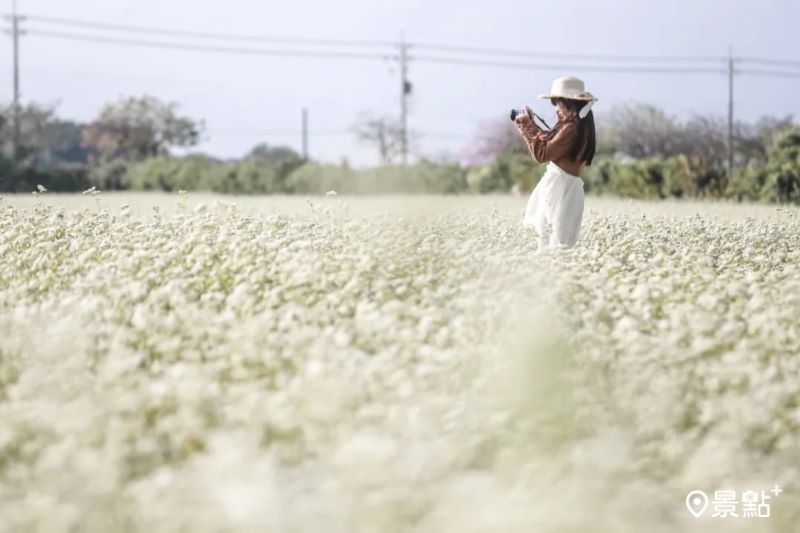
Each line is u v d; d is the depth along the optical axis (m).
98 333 7.96
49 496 4.61
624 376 6.86
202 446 5.58
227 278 10.34
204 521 4.35
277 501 4.46
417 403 6.00
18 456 5.52
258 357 7.05
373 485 4.66
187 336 7.86
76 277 10.46
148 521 4.48
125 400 5.91
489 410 6.02
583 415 5.99
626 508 4.67
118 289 9.32
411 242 11.98
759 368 7.04
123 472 5.19
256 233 13.23
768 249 14.28
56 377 6.45
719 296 9.35
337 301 9.01
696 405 6.45
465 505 4.54
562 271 10.62
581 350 7.48
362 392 6.14
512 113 14.12
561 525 4.45
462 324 8.10
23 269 11.35
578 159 13.94
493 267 10.43
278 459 5.29
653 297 9.81
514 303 8.54
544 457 5.32
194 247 11.73
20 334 7.64
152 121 108.19
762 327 8.30
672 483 5.30
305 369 6.50
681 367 7.18
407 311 8.52
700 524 4.76
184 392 6.02
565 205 13.89
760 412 5.94
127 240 12.56
